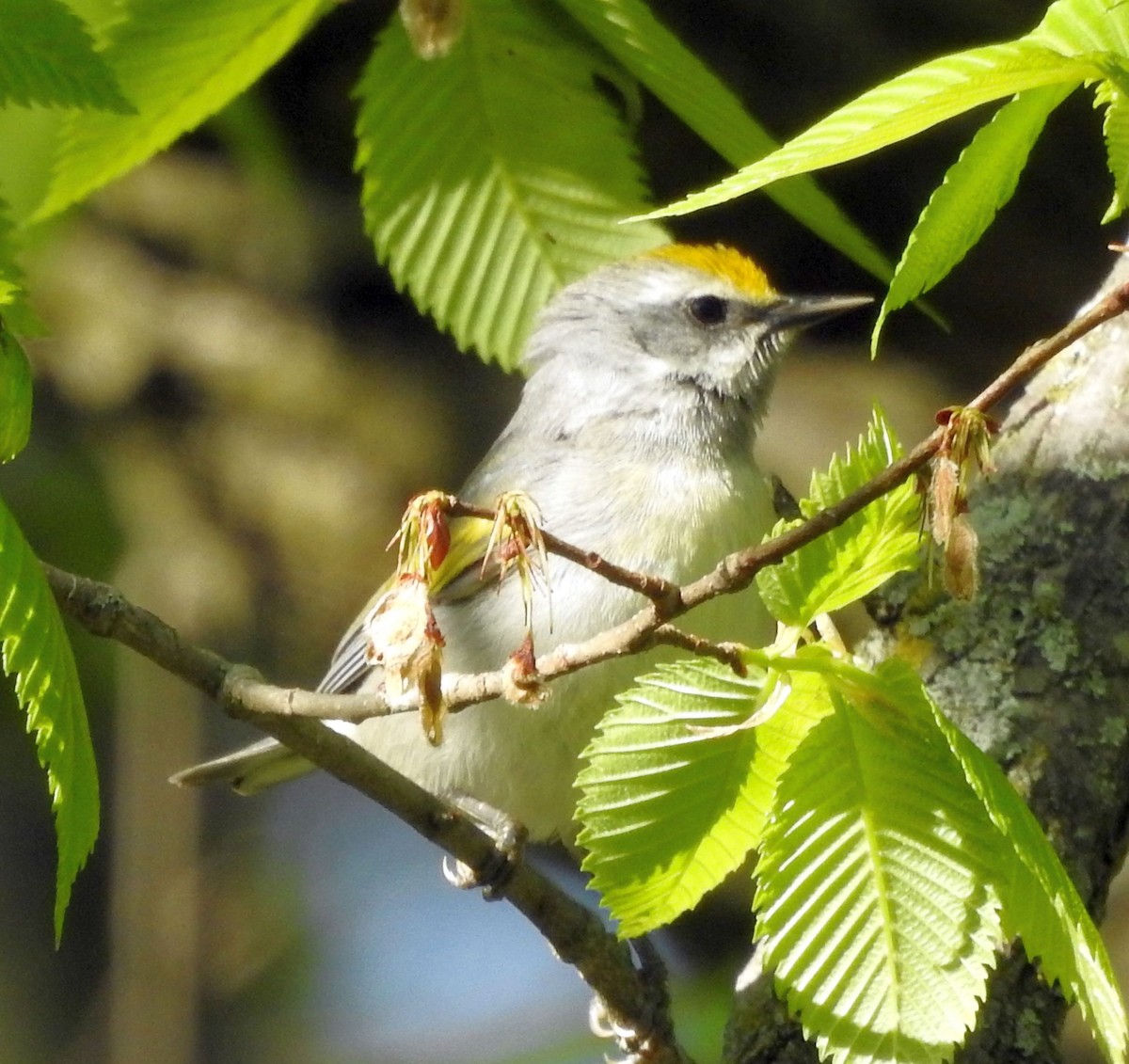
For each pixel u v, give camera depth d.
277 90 12.13
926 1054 3.92
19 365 3.80
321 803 14.11
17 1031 12.02
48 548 12.24
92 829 3.63
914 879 3.96
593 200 5.06
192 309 12.64
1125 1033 4.00
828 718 3.98
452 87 4.95
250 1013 12.77
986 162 3.65
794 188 4.59
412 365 13.08
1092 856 6.25
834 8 11.76
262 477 12.52
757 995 6.66
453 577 7.71
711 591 4.07
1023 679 6.43
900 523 3.95
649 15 4.43
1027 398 6.95
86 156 4.67
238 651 12.44
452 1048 13.27
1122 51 3.59
